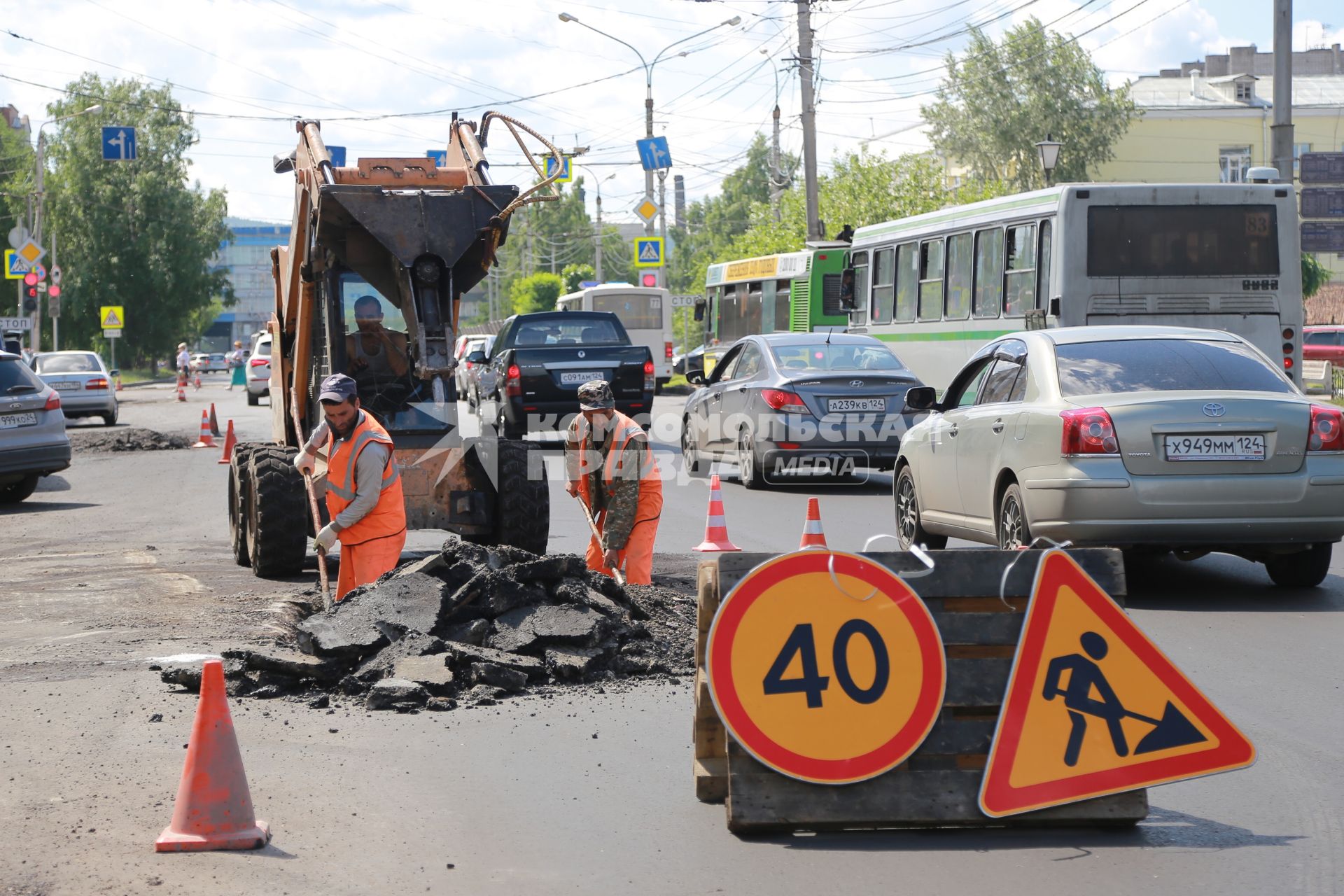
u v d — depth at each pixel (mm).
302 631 8242
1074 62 74500
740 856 5344
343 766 6547
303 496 11992
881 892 4945
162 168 96500
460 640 8336
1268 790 6172
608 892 4969
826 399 19188
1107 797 5531
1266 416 10398
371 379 12180
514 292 103750
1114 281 19438
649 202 50844
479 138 13078
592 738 7066
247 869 5152
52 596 11172
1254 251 19578
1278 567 11297
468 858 5320
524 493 12055
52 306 57188
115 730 7016
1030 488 10734
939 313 23781
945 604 5574
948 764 5551
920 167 59938
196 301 98438
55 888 4914
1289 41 25109
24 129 107125
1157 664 5562
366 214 11688
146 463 25984
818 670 5535
